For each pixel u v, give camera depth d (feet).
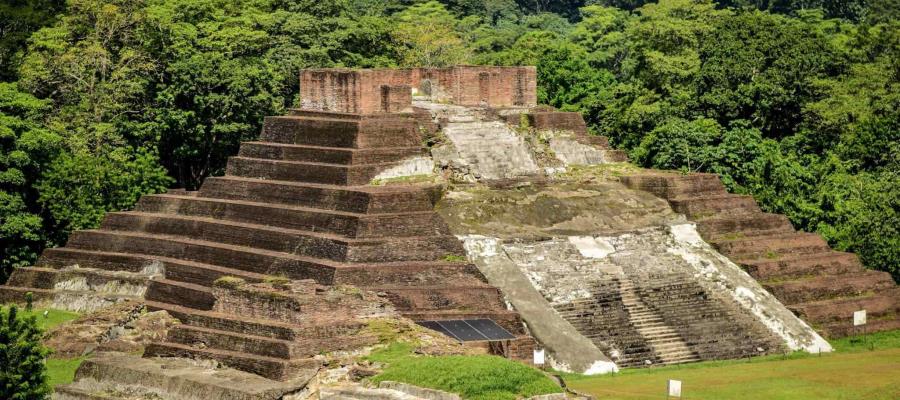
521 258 433.48
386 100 469.16
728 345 422.41
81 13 572.51
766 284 450.71
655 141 533.96
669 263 448.24
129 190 520.42
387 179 449.48
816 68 570.05
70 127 537.65
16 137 505.66
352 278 409.90
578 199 464.24
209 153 555.28
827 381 377.71
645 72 595.88
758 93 553.23
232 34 576.61
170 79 555.28
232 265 438.40
